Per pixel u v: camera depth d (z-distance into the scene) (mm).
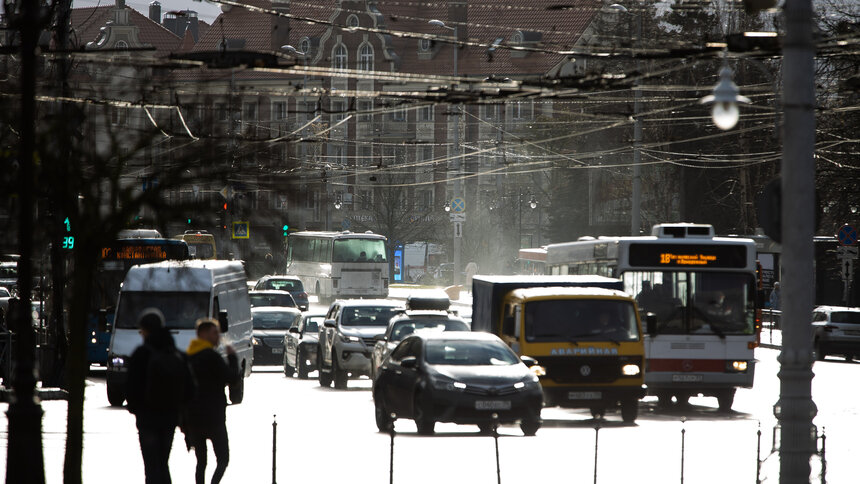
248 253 39812
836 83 111375
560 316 64125
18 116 44562
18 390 33594
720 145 179125
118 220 37438
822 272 153000
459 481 42812
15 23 48625
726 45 44406
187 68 46156
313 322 99188
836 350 117812
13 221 40719
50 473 44719
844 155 121000
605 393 63406
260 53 47688
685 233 73438
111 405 73438
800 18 31516
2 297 153875
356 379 99750
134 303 75875
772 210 32562
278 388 88125
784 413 31969
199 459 38406
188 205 37938
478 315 73000
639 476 44094
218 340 38812
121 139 38688
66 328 79438
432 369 56188
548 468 46188
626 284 71938
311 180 40656
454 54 178500
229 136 39344
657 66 133625
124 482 42344
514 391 55438
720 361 71000
